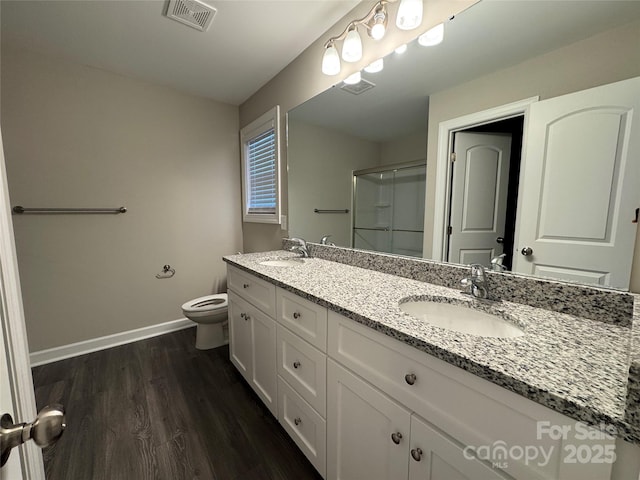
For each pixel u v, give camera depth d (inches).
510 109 39.4
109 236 89.5
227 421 58.7
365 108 60.3
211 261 110.7
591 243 33.2
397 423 30.3
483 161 42.7
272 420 59.2
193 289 107.3
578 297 33.1
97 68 83.7
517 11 38.2
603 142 31.9
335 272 57.7
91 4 57.9
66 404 63.4
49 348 82.2
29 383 25.7
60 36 68.4
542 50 36.1
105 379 73.2
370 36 56.4
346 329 36.5
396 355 30.0
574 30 33.4
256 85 95.6
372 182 60.5
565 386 19.4
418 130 51.1
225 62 81.2
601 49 31.5
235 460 49.5
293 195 84.9
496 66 40.5
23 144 74.9
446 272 46.3
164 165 97.7
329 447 41.1
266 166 99.8
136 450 51.2
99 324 89.8
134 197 92.7
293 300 47.2
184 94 100.1
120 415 60.1
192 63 81.5
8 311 21.0
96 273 88.3
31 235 78.0
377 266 59.0
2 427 13.9
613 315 30.8
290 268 61.9
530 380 20.1
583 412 17.5
